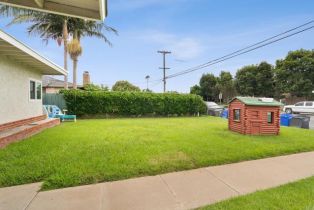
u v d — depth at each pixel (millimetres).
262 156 5930
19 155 5316
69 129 9656
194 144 6688
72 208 3178
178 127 10695
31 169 4422
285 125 13625
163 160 5133
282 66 35938
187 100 18938
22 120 9047
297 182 4148
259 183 4137
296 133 9492
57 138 7410
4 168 4449
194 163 5121
